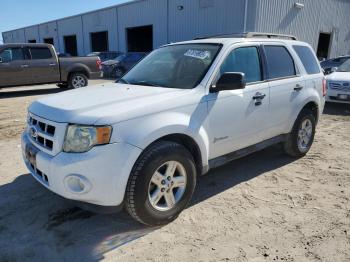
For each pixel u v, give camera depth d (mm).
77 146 2889
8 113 9188
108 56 23016
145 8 26109
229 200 3934
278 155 5527
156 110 3176
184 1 22906
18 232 3275
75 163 2846
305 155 5543
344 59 16562
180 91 3535
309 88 5160
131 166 2975
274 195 4070
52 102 3412
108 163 2871
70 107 3129
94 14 32281
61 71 13461
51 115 3119
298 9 22000
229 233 3262
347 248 3037
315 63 5555
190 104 3445
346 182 4461
